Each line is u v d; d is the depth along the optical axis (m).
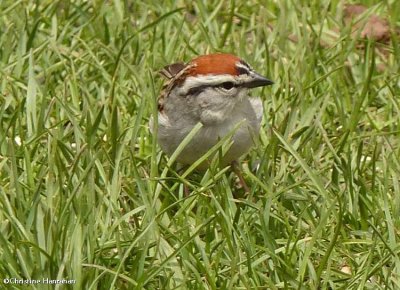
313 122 12.19
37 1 14.18
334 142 12.16
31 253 9.47
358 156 11.27
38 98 12.74
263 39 14.17
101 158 11.18
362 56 14.04
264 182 11.25
